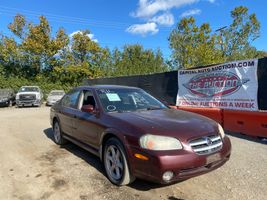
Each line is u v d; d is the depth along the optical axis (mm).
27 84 31641
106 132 4266
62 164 5168
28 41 33062
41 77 34031
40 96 22234
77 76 35906
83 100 5637
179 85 10266
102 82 17656
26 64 35000
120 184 4008
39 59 34406
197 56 30094
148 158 3520
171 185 4082
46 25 33625
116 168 4129
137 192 3861
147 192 3857
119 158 4062
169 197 3699
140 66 44812
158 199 3646
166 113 4648
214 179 4305
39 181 4340
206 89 8984
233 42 33562
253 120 7094
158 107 5234
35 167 5020
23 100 21031
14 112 16672
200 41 32125
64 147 6488
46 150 6246
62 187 4094
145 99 5492
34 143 7016
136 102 5250
